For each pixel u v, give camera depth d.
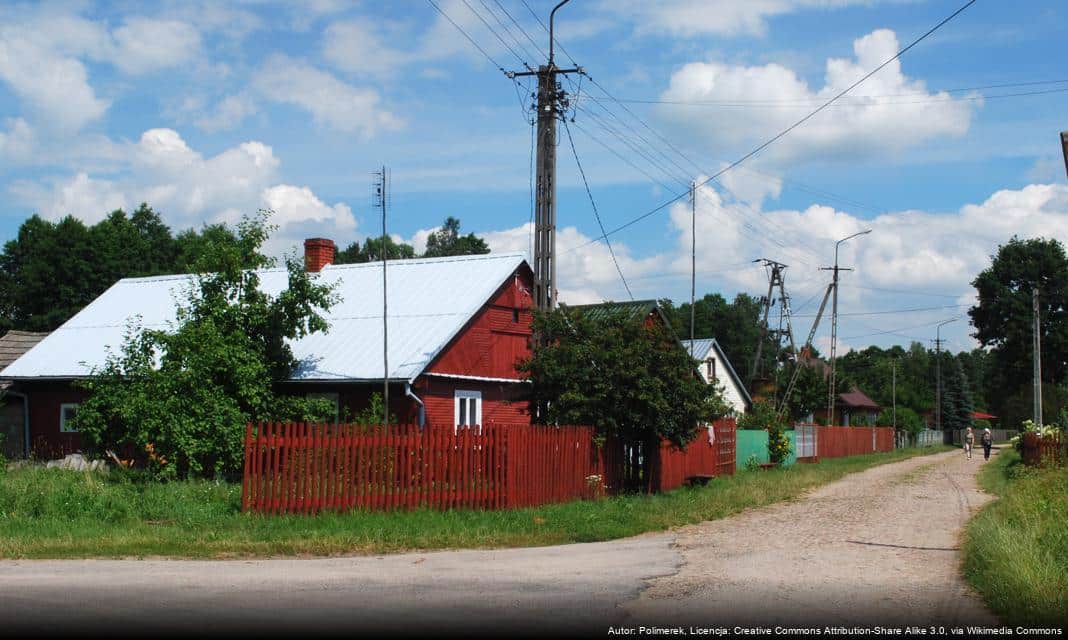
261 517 14.95
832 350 56.81
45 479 17.30
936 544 14.48
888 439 67.75
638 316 22.41
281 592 9.84
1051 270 74.12
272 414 22.41
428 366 24.59
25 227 58.66
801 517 18.92
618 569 11.76
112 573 10.90
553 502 19.23
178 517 15.25
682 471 26.75
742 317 90.88
